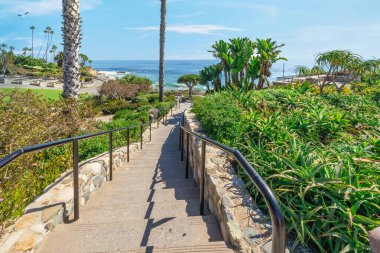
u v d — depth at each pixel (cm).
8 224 233
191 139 575
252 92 751
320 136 471
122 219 302
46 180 350
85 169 411
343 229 213
